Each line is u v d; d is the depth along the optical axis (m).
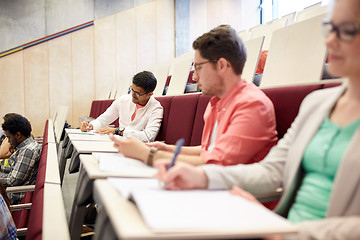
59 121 3.11
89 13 4.62
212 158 0.80
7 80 4.26
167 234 0.36
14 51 4.28
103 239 0.50
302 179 0.61
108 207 0.47
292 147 0.63
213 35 0.89
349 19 0.47
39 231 0.62
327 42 0.50
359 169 0.47
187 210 0.43
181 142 0.59
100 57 4.68
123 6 4.77
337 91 0.60
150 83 1.78
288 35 1.09
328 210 0.49
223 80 0.90
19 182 1.85
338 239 0.42
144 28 4.86
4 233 0.95
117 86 4.04
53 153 1.55
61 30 4.50
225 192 0.55
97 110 3.80
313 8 2.45
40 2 4.39
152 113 1.78
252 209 0.46
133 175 0.66
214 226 0.38
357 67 0.48
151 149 0.82
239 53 0.89
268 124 0.83
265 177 0.64
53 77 4.48
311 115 0.63
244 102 0.84
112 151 1.00
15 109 4.31
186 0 4.94
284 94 0.88
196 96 1.41
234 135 0.80
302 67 1.00
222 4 4.82
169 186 0.55
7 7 4.24
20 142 1.98
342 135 0.54
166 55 4.95
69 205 1.79
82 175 0.92
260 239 0.44
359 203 0.47
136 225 0.39
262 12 4.71
